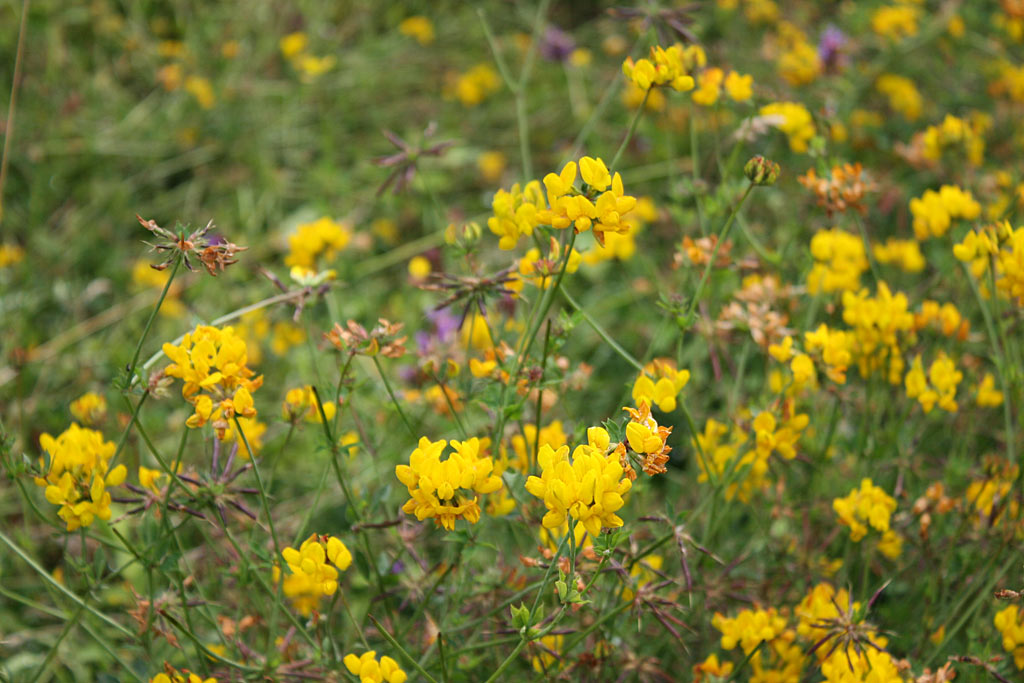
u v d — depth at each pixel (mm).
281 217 1280
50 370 1002
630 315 1093
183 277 1106
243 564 760
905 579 838
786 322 847
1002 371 791
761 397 812
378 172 1311
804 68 1162
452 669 756
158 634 760
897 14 1213
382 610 811
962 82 1262
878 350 811
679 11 845
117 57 1414
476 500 675
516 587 768
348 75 1414
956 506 797
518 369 746
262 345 1029
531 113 1409
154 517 781
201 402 704
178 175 1340
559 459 654
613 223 684
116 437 895
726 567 781
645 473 667
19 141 1227
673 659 806
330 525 910
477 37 1521
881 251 935
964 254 780
